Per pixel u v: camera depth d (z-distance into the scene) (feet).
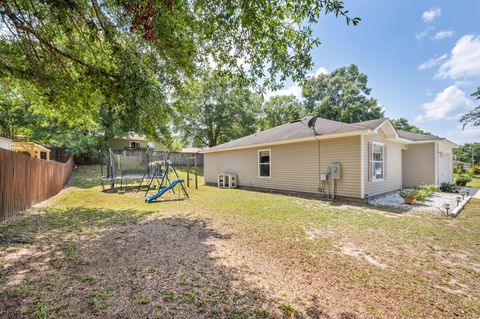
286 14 10.00
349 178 26.08
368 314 6.77
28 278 8.38
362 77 96.58
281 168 33.86
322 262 10.30
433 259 10.73
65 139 53.52
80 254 10.76
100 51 13.98
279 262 10.23
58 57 14.71
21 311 6.39
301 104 101.04
